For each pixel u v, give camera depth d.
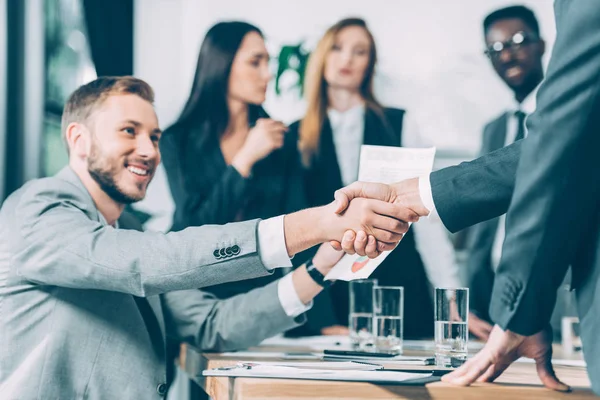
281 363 1.43
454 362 1.43
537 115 1.08
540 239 1.06
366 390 1.16
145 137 1.97
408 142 3.10
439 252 2.98
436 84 3.12
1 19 2.79
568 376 1.40
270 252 1.51
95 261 1.55
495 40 3.11
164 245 1.53
